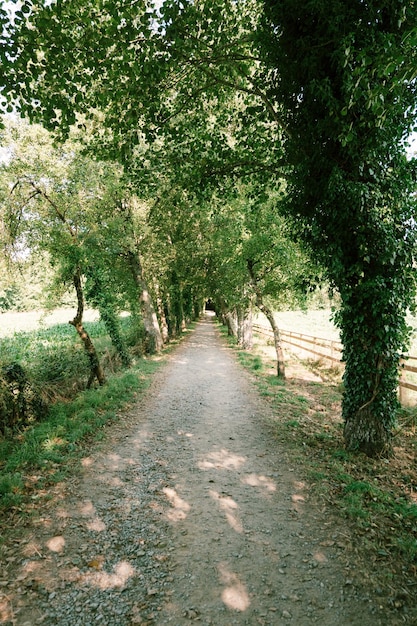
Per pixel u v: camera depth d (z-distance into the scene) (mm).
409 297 6113
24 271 10867
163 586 3365
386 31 5055
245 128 7957
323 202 5742
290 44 5613
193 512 4633
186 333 31938
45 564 3631
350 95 4945
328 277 6527
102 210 12219
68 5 5125
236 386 11977
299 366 15656
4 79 5207
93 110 11469
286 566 3615
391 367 6129
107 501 4887
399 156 5750
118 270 18344
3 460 5969
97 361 11125
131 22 5215
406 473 5660
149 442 7094
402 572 3477
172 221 20422
